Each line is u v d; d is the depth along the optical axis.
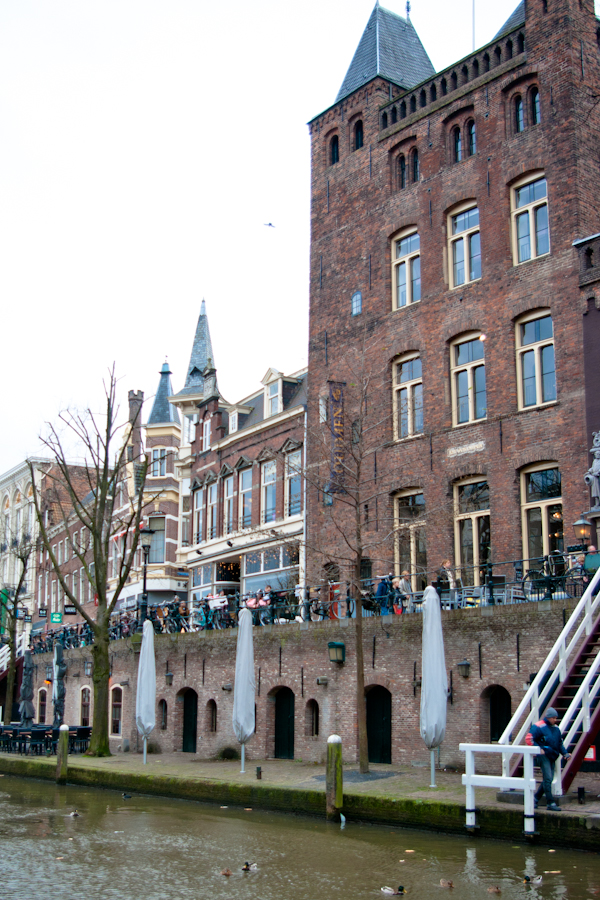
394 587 24.41
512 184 26.08
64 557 60.34
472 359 26.58
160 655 32.03
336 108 32.97
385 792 17.45
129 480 48.44
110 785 24.12
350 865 13.63
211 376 42.69
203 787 21.00
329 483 28.59
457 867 13.06
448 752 21.16
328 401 29.59
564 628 17.50
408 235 29.52
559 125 24.83
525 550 24.03
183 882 13.01
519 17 28.80
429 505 26.62
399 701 22.64
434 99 29.11
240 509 37.78
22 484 68.94
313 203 33.47
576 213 24.05
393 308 29.55
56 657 36.94
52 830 17.42
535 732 14.42
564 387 23.50
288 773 22.28
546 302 24.34
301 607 27.61
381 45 32.38
